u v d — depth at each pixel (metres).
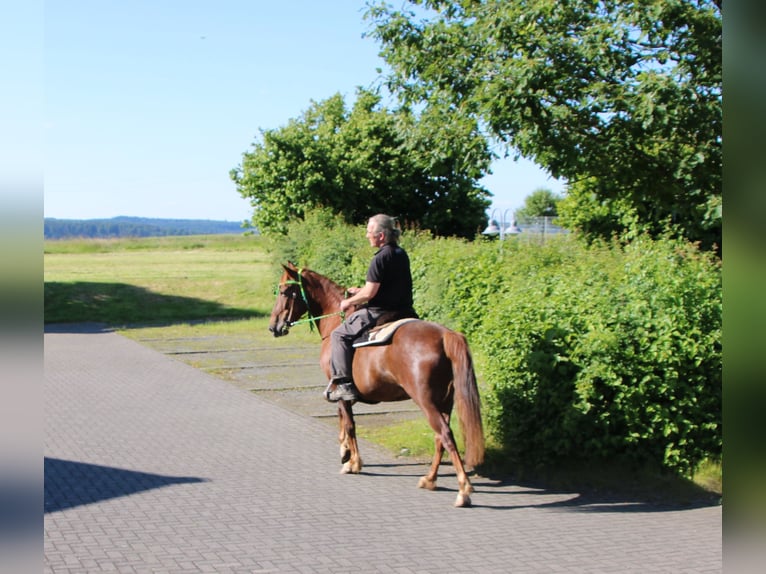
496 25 14.95
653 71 13.88
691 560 5.65
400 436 9.66
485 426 8.55
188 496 7.19
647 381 7.87
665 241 13.27
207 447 9.20
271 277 26.77
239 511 6.74
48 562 5.43
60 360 16.78
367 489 7.55
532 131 14.20
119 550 5.70
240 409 11.56
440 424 6.95
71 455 8.71
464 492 6.98
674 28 14.15
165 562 5.46
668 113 13.56
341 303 7.87
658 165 15.24
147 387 13.44
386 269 7.56
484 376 8.64
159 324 24.69
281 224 26.80
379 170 27.64
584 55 14.20
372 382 7.53
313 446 9.35
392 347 7.26
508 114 14.16
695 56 14.12
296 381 14.25
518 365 8.05
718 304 8.17
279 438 9.73
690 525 6.54
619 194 16.42
